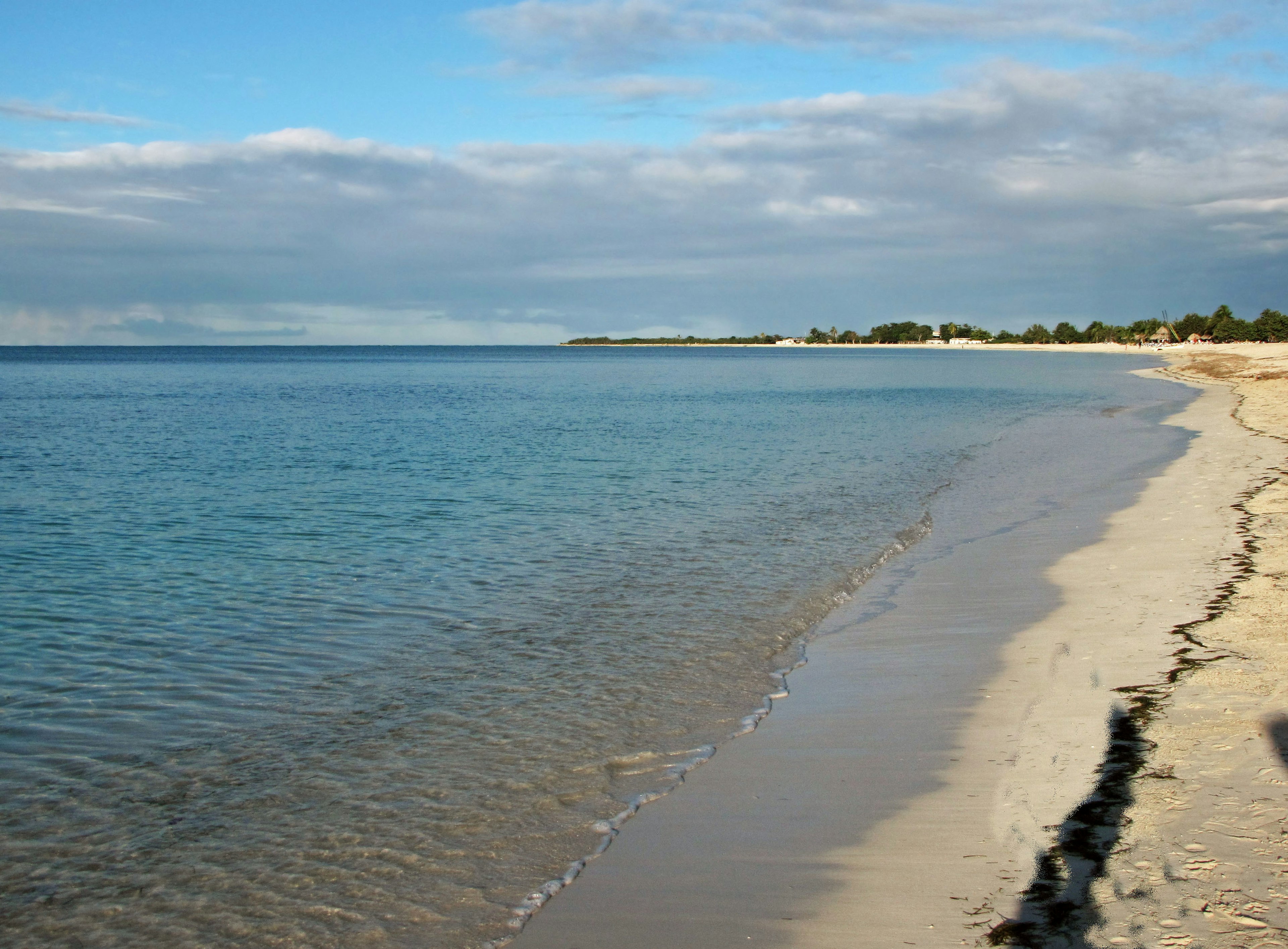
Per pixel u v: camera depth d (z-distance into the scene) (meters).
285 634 11.70
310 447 33.97
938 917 5.29
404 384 92.12
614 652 10.88
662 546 16.75
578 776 7.63
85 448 33.62
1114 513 18.75
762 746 8.15
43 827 6.88
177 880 6.18
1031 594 12.93
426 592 13.69
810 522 19.08
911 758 7.69
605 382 97.94
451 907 5.77
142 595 13.65
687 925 5.44
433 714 8.99
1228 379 76.38
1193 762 6.96
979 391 75.19
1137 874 5.49
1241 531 15.80
